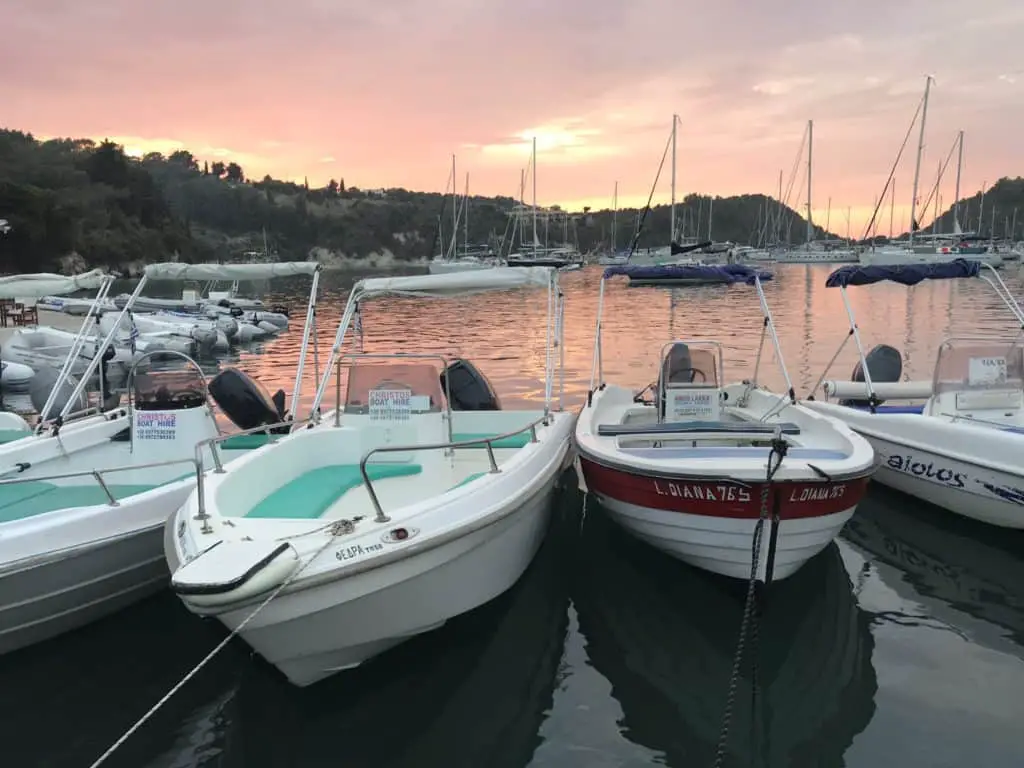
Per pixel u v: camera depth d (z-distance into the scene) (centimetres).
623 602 604
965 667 492
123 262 8312
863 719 443
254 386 806
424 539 455
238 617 406
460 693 482
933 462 722
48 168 9556
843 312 2902
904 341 2044
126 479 664
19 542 498
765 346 1964
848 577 629
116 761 423
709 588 619
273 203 15062
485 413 757
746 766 410
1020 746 414
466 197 8650
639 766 413
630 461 587
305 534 440
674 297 3828
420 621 487
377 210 15862
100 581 543
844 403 908
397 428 636
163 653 528
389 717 459
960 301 3344
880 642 526
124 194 9775
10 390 1588
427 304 3753
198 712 464
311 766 418
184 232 10381
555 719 457
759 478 524
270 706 469
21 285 748
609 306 3406
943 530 720
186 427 669
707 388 705
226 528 457
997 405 754
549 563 676
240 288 5556
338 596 425
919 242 6825
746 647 529
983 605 577
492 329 2528
